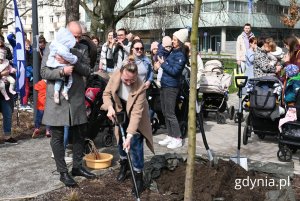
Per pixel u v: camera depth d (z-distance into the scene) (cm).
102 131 744
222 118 934
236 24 5616
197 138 794
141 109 491
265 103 707
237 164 557
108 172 582
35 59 859
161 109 782
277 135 736
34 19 861
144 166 558
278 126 698
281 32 6400
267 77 740
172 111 721
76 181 547
